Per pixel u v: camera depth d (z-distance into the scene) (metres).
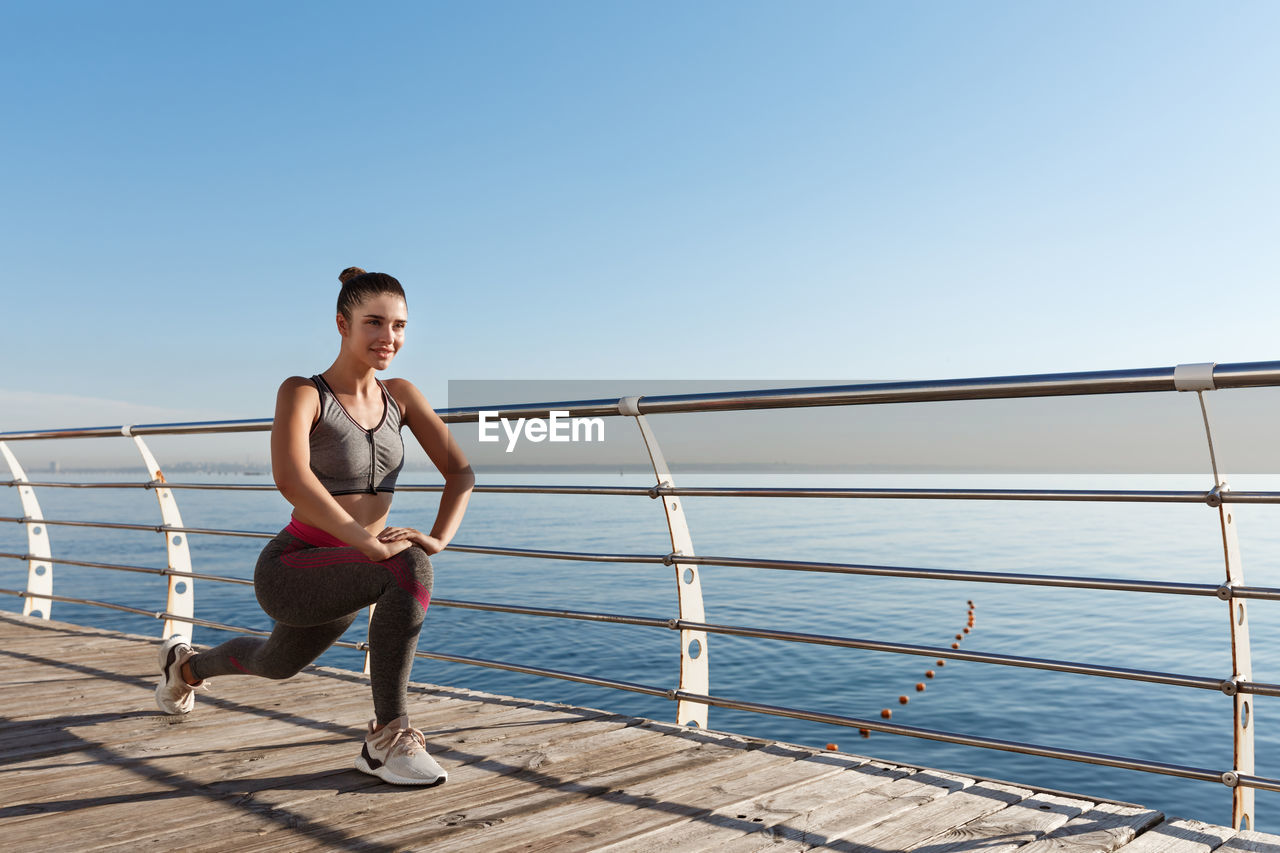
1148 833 1.83
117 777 2.25
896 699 9.57
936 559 24.56
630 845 1.79
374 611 2.17
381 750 2.19
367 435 2.18
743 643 12.55
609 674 10.82
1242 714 1.78
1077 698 9.41
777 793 2.10
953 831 1.85
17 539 42.38
